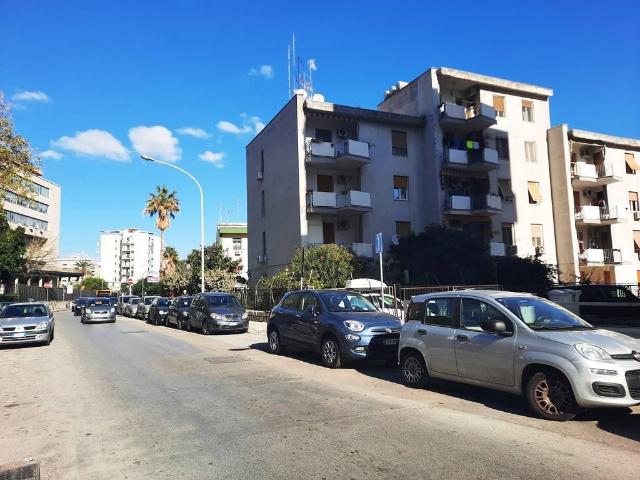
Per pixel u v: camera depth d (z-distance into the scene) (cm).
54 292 6519
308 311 1159
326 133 3094
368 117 3075
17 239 4319
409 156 3222
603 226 3772
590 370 580
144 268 12744
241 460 493
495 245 3180
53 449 548
